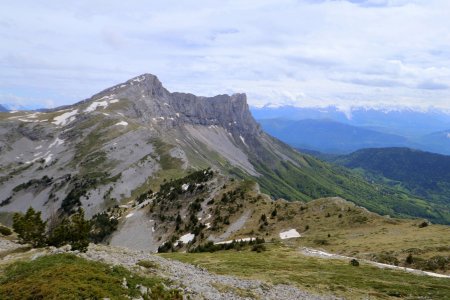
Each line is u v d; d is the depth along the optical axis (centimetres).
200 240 14575
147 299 3288
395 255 8425
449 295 5203
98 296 2984
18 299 2906
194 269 5928
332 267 7294
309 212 14300
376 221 12412
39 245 6303
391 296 5144
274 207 15500
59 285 3034
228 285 4731
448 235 9844
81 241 5706
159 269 5041
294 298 4631
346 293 5175
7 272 3919
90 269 3631
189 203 18925
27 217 6669
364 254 8812
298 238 11775
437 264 7612
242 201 16925
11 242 6850
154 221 18762
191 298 3725
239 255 9188
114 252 6044
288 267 7212
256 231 13725
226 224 15212
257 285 5003
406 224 11850
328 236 11412
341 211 13762
